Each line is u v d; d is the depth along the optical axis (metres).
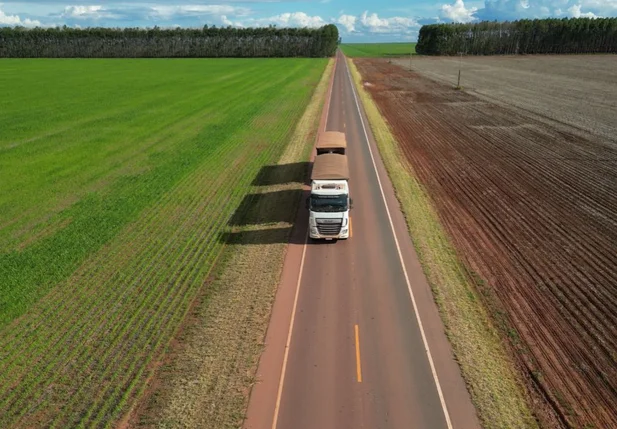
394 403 15.89
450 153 44.91
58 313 20.91
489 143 48.19
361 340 18.94
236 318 20.38
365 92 84.19
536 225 28.67
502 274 23.38
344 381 16.88
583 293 21.73
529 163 41.03
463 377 16.97
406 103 73.44
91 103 72.06
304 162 41.84
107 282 23.31
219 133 52.97
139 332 19.64
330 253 25.83
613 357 17.72
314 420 15.28
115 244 27.22
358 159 42.66
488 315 20.38
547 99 73.81
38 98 76.38
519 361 17.73
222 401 16.03
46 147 47.22
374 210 31.34
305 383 16.83
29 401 16.09
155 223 29.92
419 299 21.55
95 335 19.48
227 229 28.98
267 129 54.91
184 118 61.22
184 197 34.22
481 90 85.12
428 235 27.55
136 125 57.12
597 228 28.08
